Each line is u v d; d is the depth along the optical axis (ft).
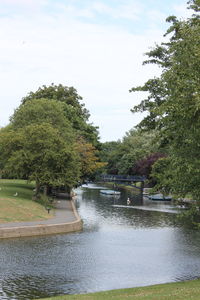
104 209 193.47
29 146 165.37
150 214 175.63
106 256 91.15
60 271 77.15
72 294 63.46
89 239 111.34
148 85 92.73
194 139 60.70
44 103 206.69
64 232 121.70
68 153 163.94
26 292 63.98
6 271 75.72
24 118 200.54
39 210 145.89
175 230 132.05
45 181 160.97
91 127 271.08
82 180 251.39
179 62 67.77
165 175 70.54
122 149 423.64
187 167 61.05
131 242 109.70
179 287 60.18
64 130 203.10
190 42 64.95
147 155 311.88
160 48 95.20
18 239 106.63
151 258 90.84
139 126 96.78
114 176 338.75
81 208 195.62
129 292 58.54
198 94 57.06
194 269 81.51
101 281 71.56
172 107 60.39
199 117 60.18
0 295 62.18
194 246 105.81
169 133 70.23
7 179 297.12
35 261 83.92
